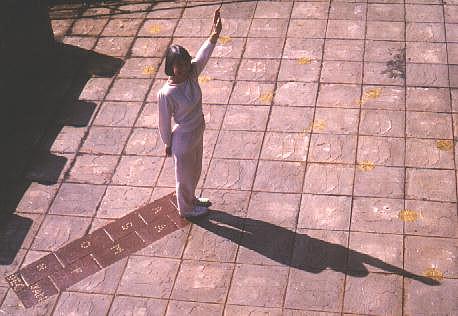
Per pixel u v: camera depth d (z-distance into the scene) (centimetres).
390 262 563
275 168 648
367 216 599
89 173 664
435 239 577
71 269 587
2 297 572
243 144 674
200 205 618
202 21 831
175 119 551
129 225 616
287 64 757
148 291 564
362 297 541
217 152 668
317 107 704
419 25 792
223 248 587
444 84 716
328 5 832
